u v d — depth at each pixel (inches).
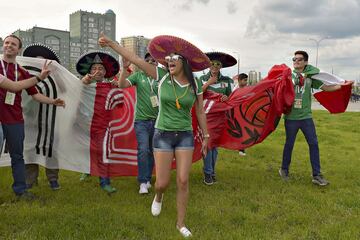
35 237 169.3
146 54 247.6
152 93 240.2
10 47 205.2
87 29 3673.7
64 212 201.2
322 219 207.9
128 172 260.4
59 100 231.1
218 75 295.4
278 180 289.3
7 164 243.9
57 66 246.5
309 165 344.8
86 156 254.2
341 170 325.1
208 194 246.8
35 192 239.3
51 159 248.4
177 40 179.3
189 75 179.0
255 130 291.0
